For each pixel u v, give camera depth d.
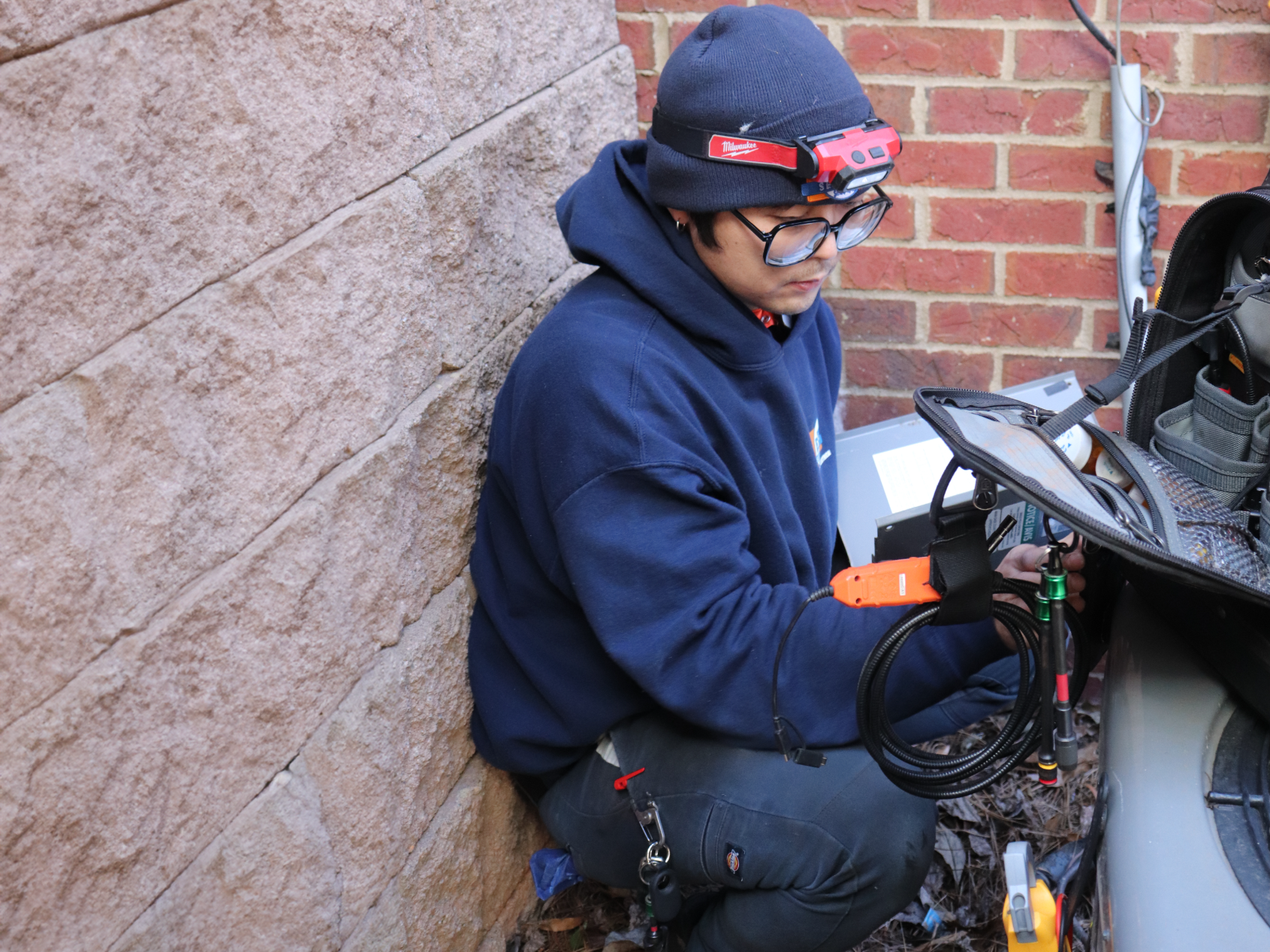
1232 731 1.12
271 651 1.22
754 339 1.51
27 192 0.91
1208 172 2.05
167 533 1.07
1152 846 1.02
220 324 1.12
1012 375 2.30
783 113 1.32
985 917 1.83
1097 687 2.21
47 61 0.92
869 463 1.99
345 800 1.37
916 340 2.31
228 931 1.19
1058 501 0.99
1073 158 2.10
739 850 1.48
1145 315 1.16
